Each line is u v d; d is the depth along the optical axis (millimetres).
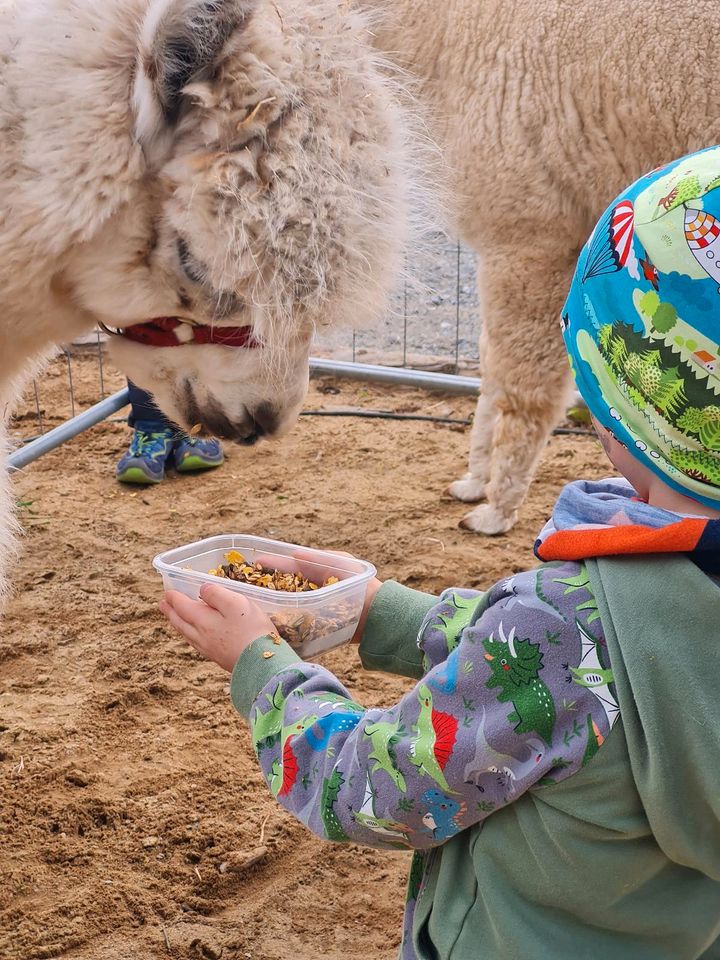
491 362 4320
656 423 1301
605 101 3842
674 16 3738
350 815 1479
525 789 1363
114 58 2002
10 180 2012
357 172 2148
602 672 1314
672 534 1287
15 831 2717
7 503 2773
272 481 4984
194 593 1891
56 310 2299
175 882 2592
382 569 4242
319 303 2180
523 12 3861
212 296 2221
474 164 4062
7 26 2010
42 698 3316
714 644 1276
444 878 1527
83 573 4109
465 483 4828
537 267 4121
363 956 2383
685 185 1261
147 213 2117
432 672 1427
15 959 2342
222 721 3236
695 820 1319
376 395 6094
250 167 2035
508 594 1413
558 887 1411
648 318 1274
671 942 1461
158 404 2645
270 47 2006
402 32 4090
